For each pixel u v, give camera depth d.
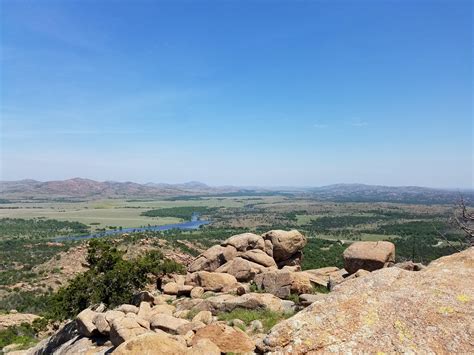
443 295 8.08
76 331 24.25
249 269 29.09
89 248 34.69
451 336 7.05
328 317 8.07
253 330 17.64
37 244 151.62
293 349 7.57
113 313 20.55
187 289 27.25
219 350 13.23
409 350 6.96
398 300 8.19
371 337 7.41
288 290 23.86
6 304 81.94
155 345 13.19
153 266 33.28
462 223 26.41
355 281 9.30
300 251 34.44
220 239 148.62
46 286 93.56
